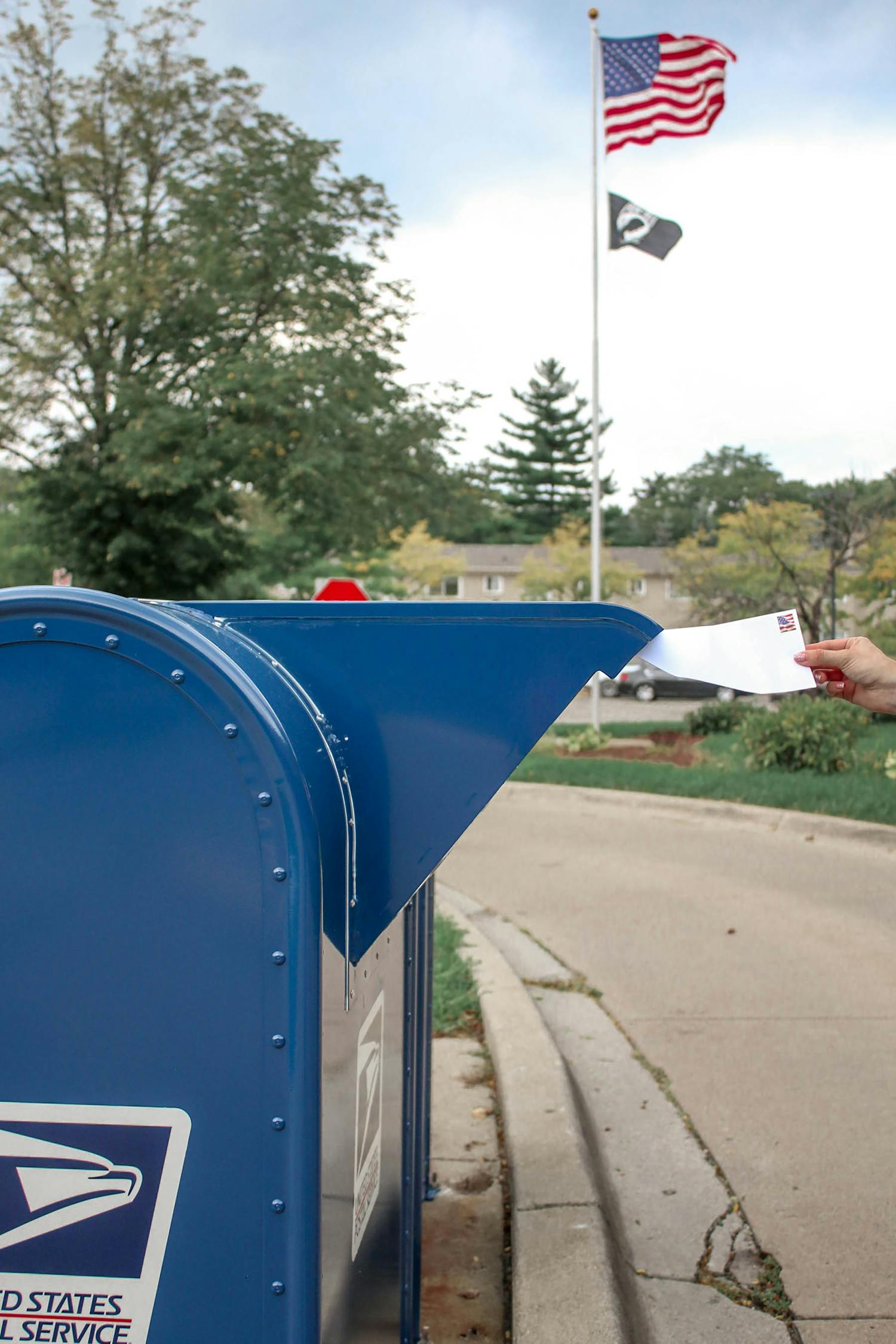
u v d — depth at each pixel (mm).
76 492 22547
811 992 5828
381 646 1950
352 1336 1944
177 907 1674
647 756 17109
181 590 24484
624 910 7727
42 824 1688
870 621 23125
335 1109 1792
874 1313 3035
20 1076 1694
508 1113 4051
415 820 1953
